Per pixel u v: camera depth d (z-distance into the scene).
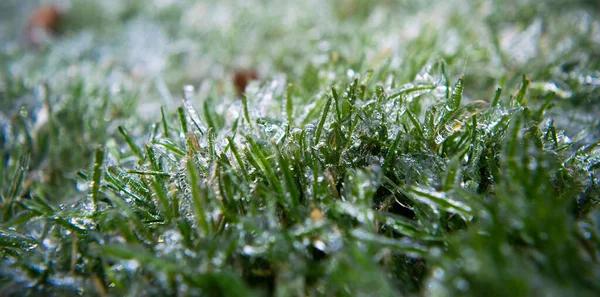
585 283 0.14
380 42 0.38
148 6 0.60
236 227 0.18
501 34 0.37
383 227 0.19
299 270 0.16
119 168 0.22
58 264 0.19
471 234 0.15
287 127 0.22
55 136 0.29
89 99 0.33
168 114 0.27
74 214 0.21
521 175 0.17
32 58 0.46
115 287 0.18
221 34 0.48
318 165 0.20
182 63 0.45
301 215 0.18
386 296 0.15
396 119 0.22
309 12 0.51
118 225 0.18
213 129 0.24
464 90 0.31
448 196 0.18
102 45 0.51
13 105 0.32
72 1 0.61
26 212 0.22
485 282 0.14
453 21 0.42
